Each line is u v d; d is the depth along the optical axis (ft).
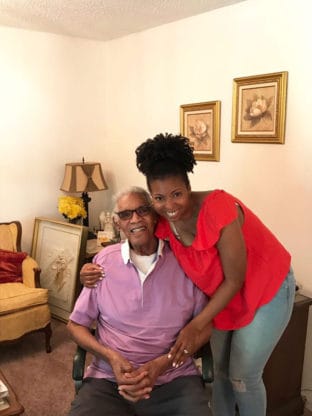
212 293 5.08
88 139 12.15
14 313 8.46
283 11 7.23
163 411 4.93
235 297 5.04
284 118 7.36
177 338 4.98
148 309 5.24
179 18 9.28
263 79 7.63
